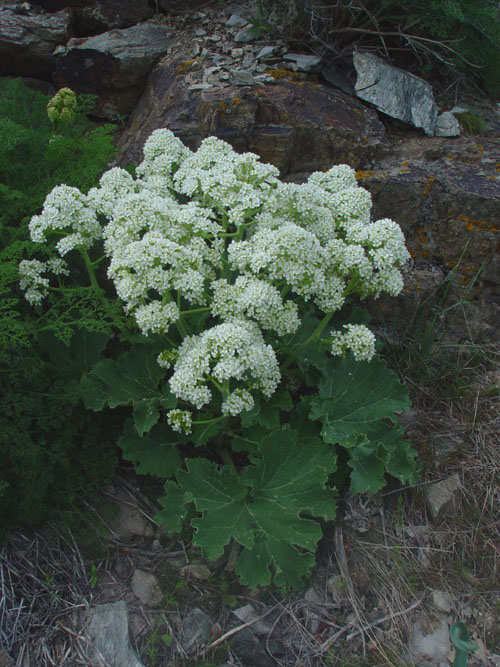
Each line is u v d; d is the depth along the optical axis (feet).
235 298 2.07
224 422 2.35
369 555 2.28
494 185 3.00
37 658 1.91
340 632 2.09
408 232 3.07
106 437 2.39
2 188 2.43
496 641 2.12
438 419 2.75
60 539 2.19
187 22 3.87
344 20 3.64
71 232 2.37
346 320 2.75
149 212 2.08
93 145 2.77
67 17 3.82
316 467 2.21
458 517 2.42
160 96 3.46
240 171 2.23
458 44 3.63
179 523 2.11
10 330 2.14
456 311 3.03
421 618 2.15
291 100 3.19
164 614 2.09
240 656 2.02
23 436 2.08
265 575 2.04
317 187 2.26
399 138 3.37
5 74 3.87
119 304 2.33
